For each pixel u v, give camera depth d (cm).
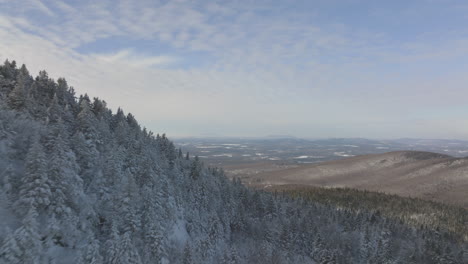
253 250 6247
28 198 3128
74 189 3709
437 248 7325
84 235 3588
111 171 4525
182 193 6219
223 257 5081
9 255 2630
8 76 5675
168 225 4903
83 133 5031
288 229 6781
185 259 4512
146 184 5000
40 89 5900
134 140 5875
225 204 7331
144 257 4009
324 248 6450
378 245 7169
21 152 3916
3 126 3891
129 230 3972
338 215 9231
